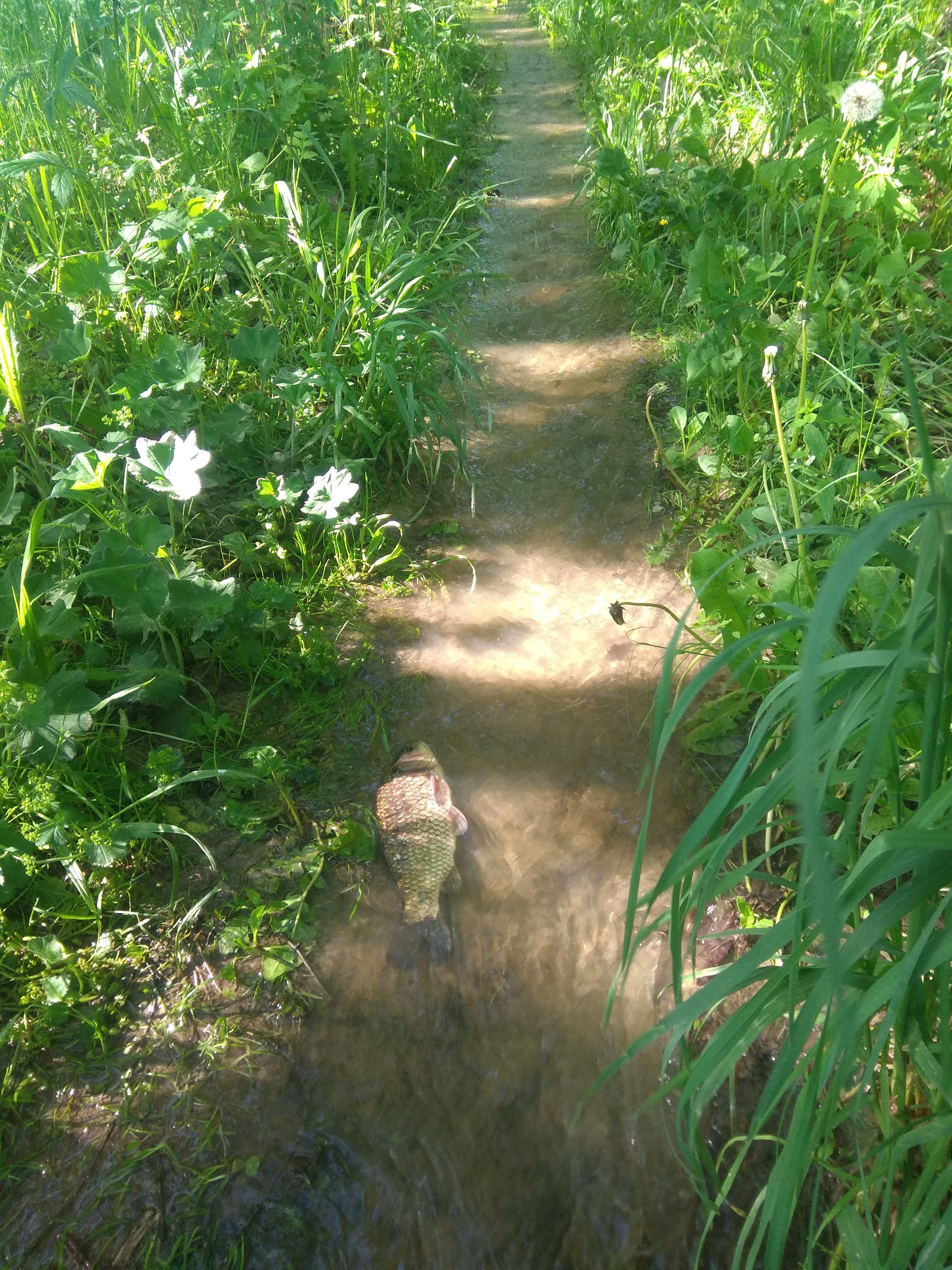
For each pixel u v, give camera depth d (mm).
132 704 2705
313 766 2643
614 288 5031
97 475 2615
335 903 2328
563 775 2668
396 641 3057
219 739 2680
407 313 3852
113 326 3645
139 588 2604
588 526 3566
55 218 4066
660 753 1270
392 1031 2102
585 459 3883
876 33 5363
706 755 2668
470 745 2746
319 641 2932
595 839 2502
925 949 1296
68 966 2141
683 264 4852
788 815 2430
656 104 6027
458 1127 1955
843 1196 1725
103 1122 1923
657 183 5340
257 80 5121
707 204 4883
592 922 2322
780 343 3584
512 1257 1788
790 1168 1343
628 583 3303
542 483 3797
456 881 2393
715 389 3900
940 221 4398
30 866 2143
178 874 2352
